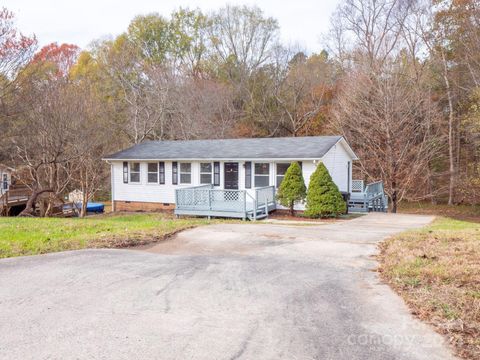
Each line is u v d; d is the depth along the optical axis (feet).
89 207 80.59
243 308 14.83
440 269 18.58
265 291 16.92
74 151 64.80
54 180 68.64
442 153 91.30
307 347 11.48
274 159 56.80
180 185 65.82
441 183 94.27
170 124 102.63
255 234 32.01
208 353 11.14
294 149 58.70
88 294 16.53
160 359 10.82
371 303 15.17
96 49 115.55
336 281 18.30
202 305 15.19
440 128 88.28
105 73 108.27
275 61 123.75
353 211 64.69
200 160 63.26
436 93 92.07
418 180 89.20
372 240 28.99
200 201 56.49
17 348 11.53
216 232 33.06
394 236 29.27
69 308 14.87
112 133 86.38
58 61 92.48
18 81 59.62
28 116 60.23
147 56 125.70
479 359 10.61
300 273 19.83
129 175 70.23
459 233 29.81
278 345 11.63
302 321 13.48
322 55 123.13
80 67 106.22
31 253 24.49
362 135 84.38
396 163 78.33
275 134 115.65
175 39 129.59
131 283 18.11
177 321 13.56
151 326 13.12
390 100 78.95
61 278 18.89
